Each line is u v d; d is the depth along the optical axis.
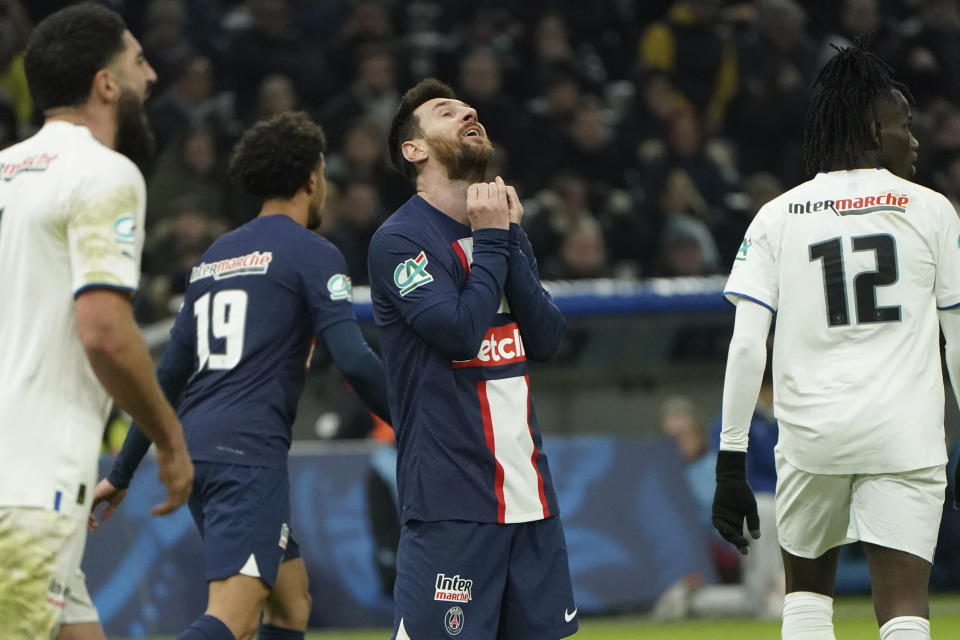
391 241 13.64
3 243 11.16
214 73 42.16
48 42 11.59
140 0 44.19
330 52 42.50
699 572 28.94
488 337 13.62
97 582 25.66
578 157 40.50
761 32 45.69
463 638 13.12
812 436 13.45
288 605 16.33
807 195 14.00
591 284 32.41
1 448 10.78
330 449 27.81
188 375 16.00
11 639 10.66
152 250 34.41
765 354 13.92
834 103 14.10
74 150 11.23
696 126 41.03
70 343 11.07
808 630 14.07
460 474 13.30
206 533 14.93
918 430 13.12
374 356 15.12
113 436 27.66
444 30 45.72
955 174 42.16
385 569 27.31
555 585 13.62
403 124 14.43
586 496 28.95
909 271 13.43
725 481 13.96
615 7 47.12
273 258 15.38
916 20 47.84
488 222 13.52
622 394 32.09
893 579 13.14
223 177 38.00
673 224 37.59
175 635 25.62
